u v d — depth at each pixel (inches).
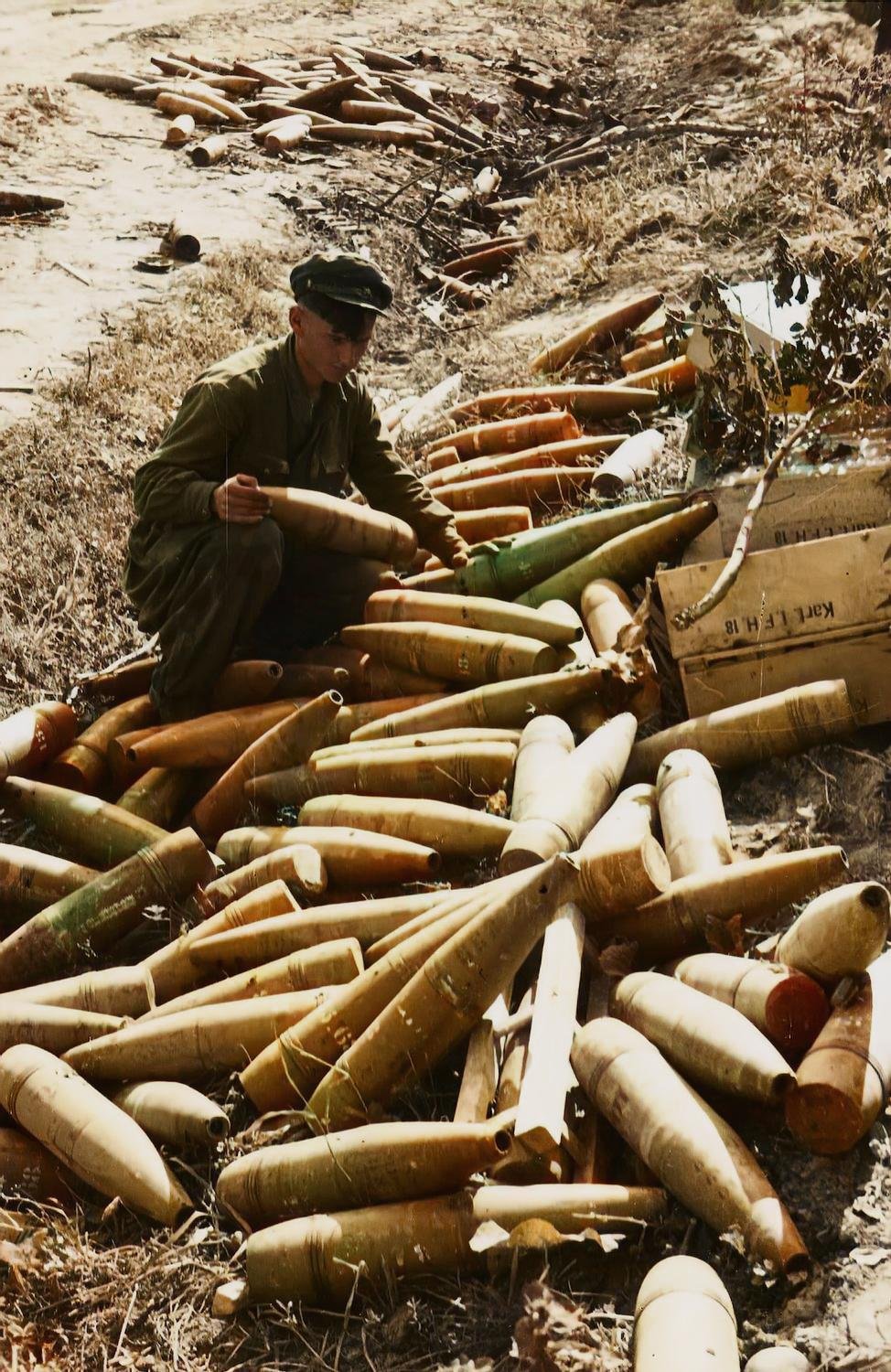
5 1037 127.5
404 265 406.3
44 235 416.5
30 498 249.8
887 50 507.5
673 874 131.6
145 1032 124.8
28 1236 111.9
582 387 246.5
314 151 505.0
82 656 203.0
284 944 132.9
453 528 191.5
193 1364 101.6
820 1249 98.3
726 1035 104.8
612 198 392.5
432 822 145.2
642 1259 100.6
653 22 725.9
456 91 569.9
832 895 106.2
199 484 171.5
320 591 186.1
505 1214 101.1
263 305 362.3
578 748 146.7
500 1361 96.0
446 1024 111.2
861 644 153.8
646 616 162.6
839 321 180.1
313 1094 117.2
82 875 151.6
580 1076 109.6
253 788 159.9
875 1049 103.0
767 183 344.8
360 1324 102.1
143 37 662.5
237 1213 110.3
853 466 169.0
